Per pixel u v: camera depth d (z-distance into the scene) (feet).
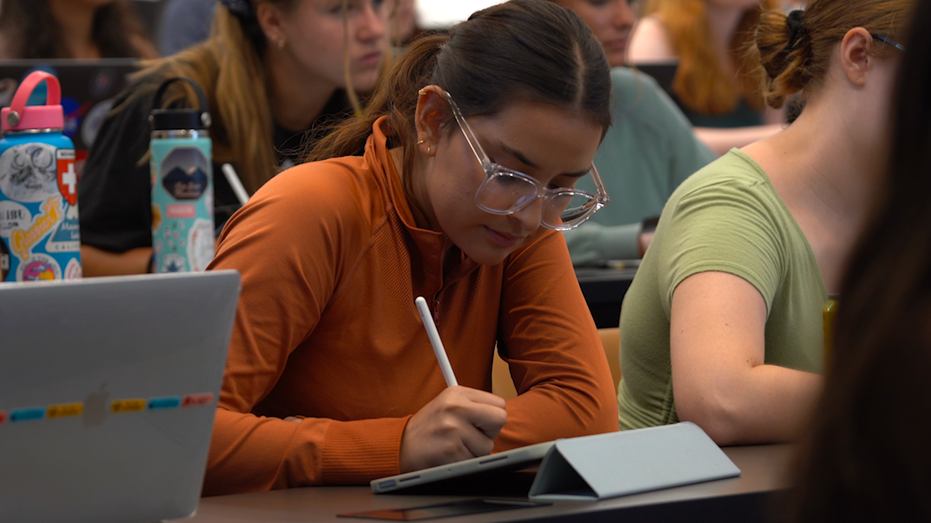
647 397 9.34
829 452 3.31
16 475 4.44
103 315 4.41
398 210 7.50
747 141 20.83
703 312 7.73
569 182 6.90
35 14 21.62
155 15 25.13
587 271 14.70
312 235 7.13
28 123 8.23
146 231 13.60
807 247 8.56
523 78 6.57
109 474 4.64
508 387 9.83
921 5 3.43
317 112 14.25
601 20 16.84
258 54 13.64
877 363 3.21
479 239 6.97
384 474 6.37
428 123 7.04
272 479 6.45
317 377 7.48
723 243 8.07
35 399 4.38
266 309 6.93
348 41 13.26
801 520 3.38
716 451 5.79
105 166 13.42
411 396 7.61
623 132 17.13
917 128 3.37
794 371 7.35
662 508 4.96
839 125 8.65
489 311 8.21
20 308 4.24
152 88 13.25
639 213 17.22
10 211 8.14
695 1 21.22
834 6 8.55
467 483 5.98
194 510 4.95
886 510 3.15
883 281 3.30
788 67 9.02
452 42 7.06
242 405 6.84
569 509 4.85
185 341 4.64
